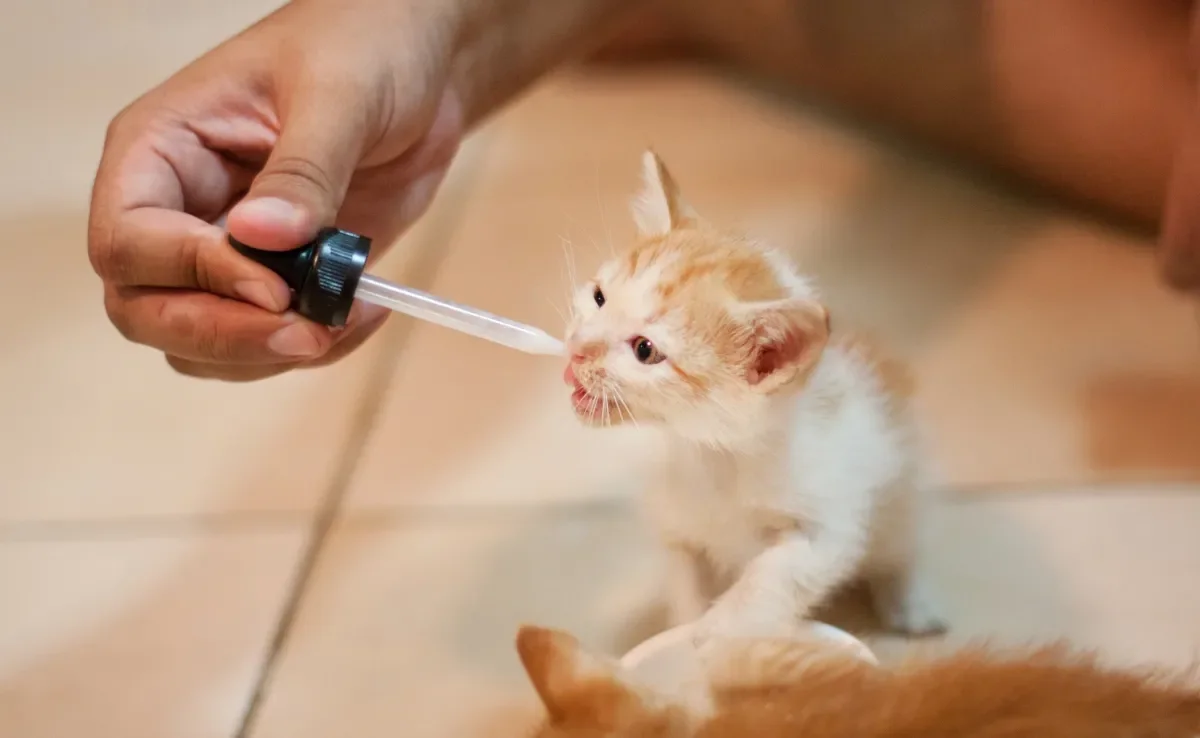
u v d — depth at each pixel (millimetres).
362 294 587
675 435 597
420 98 627
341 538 662
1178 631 611
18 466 695
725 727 511
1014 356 708
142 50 1050
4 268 796
